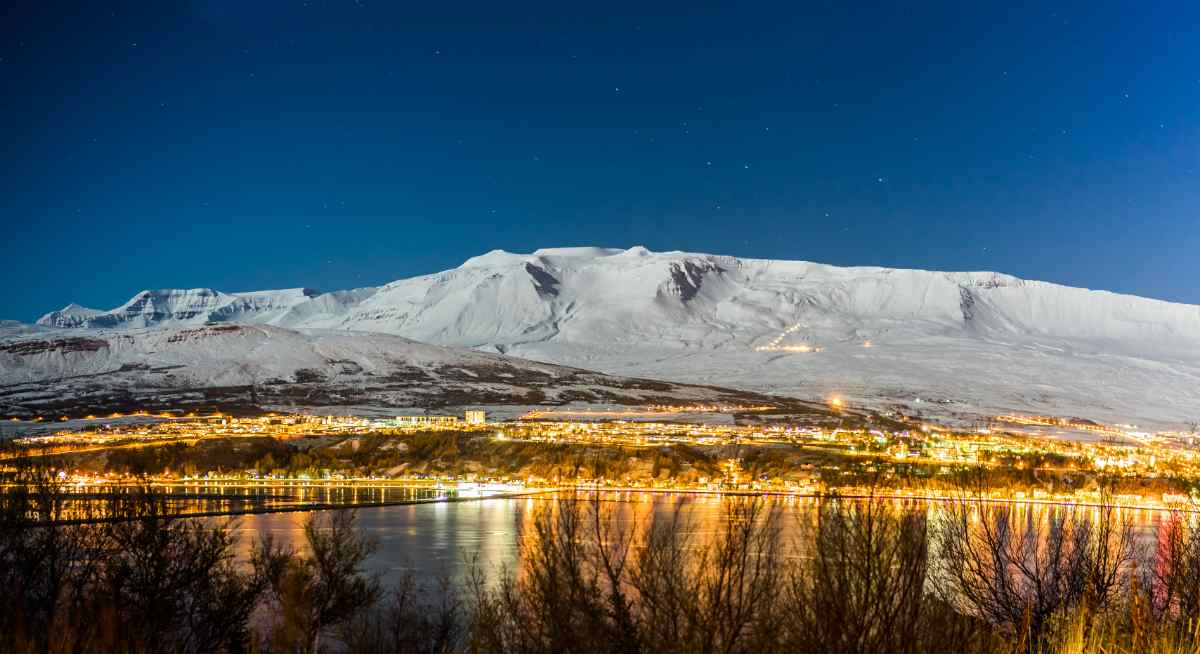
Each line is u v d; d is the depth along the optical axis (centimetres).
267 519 12888
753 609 1558
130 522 4497
